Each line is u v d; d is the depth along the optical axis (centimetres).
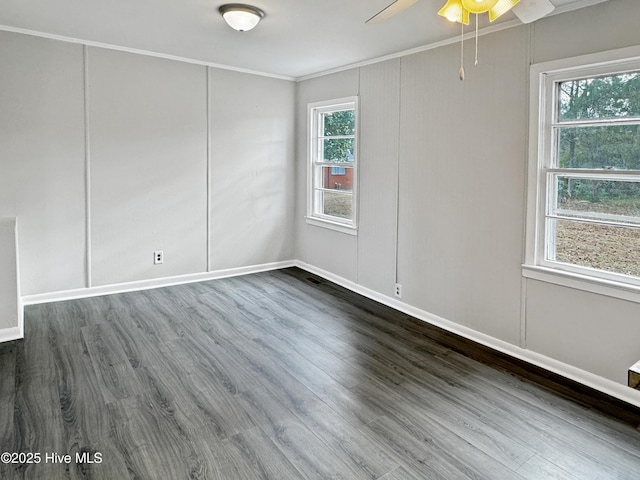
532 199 312
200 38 394
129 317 398
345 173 511
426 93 387
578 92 292
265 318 403
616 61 265
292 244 592
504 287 337
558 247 309
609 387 280
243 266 553
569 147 299
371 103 448
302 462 211
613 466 211
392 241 435
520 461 214
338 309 431
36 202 414
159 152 474
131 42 415
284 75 546
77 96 423
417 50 392
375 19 235
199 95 492
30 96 401
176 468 206
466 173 358
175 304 436
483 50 338
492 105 334
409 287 419
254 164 544
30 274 419
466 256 363
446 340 360
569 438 232
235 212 536
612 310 276
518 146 319
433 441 228
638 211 269
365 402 265
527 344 324
